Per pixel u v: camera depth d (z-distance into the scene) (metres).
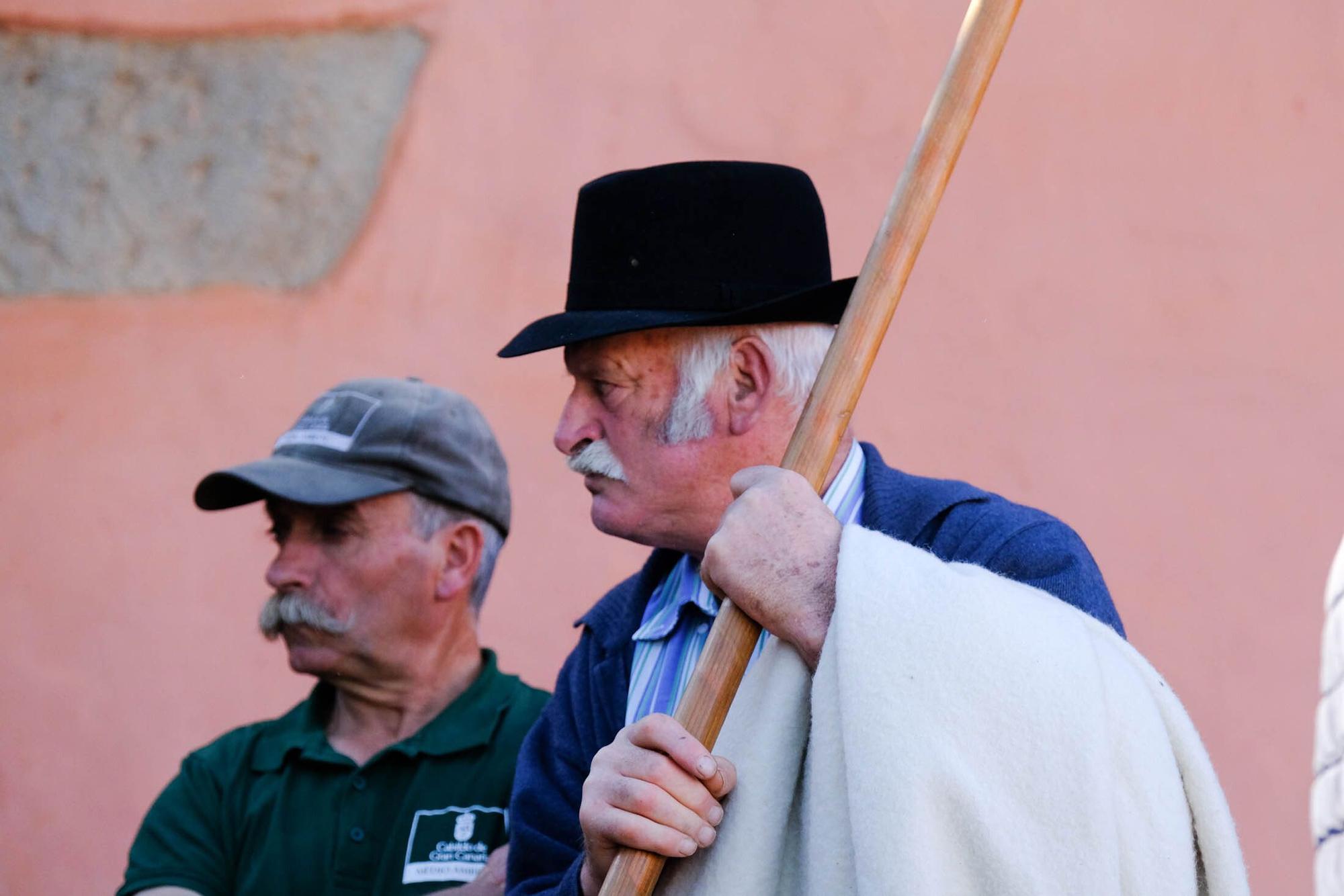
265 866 4.26
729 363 3.42
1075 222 5.95
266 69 6.86
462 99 6.68
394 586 4.46
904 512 3.28
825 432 2.84
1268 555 5.63
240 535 6.61
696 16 6.44
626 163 6.44
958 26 6.12
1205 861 2.61
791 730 2.71
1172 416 5.77
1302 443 5.67
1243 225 5.83
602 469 3.46
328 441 4.57
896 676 2.54
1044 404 5.87
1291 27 5.87
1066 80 6.02
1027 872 2.45
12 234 6.93
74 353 6.84
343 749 4.47
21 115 6.98
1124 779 2.53
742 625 2.76
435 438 4.58
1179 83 5.93
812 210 3.57
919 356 5.99
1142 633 5.65
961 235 6.04
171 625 6.59
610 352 3.43
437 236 6.62
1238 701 5.56
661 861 2.70
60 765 6.55
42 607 6.68
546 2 6.63
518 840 3.53
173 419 6.73
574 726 3.64
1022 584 2.77
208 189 6.86
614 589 3.80
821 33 6.28
